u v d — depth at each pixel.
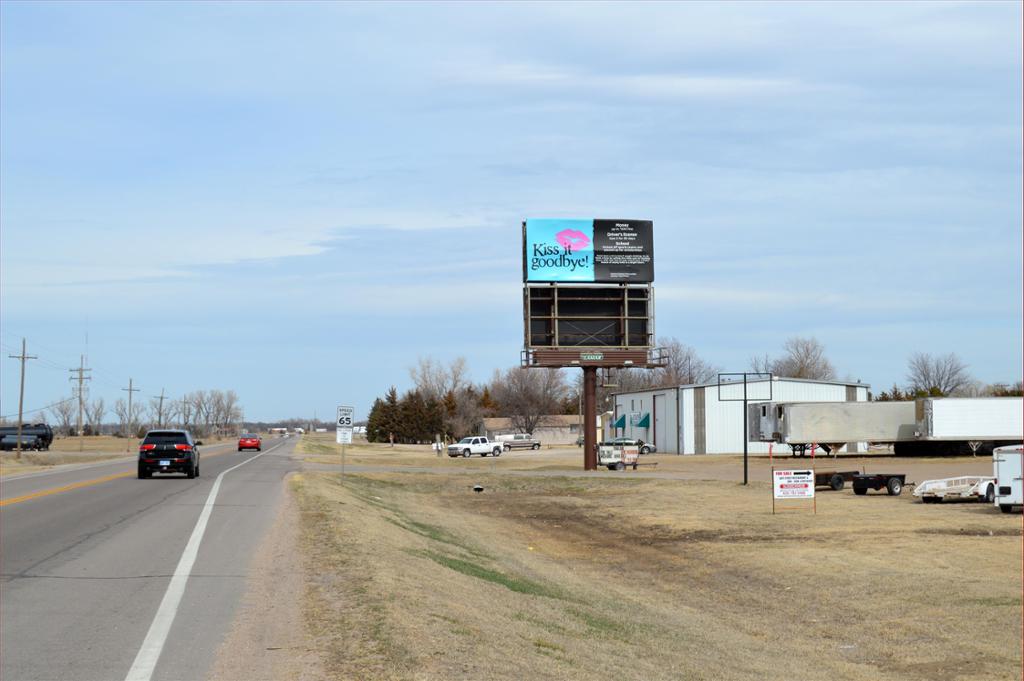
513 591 16.62
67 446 113.88
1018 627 16.78
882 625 17.45
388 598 11.40
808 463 66.06
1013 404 67.94
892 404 69.25
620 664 11.40
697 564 25.59
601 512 39.72
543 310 60.44
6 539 17.28
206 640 9.33
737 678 12.59
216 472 45.22
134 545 16.45
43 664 8.43
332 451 104.94
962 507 35.75
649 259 60.78
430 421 148.12
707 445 86.56
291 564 14.27
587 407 62.94
